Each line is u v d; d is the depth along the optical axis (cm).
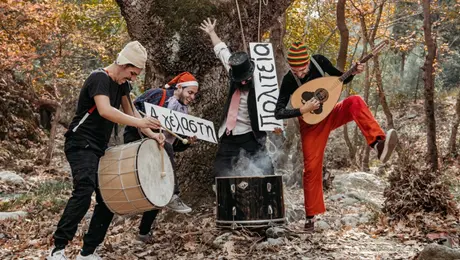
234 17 694
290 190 886
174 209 575
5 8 1450
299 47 576
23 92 1880
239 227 586
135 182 476
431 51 1024
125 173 478
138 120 489
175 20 679
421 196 671
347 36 911
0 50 1507
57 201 902
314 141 594
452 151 1664
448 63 2575
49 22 1612
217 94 703
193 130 607
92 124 491
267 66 614
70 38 1841
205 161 701
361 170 1603
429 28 1021
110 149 498
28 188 1191
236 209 574
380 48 575
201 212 677
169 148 581
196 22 676
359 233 621
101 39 1973
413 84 2652
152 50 692
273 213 578
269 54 620
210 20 681
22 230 698
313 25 1781
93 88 484
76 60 2069
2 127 1825
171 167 519
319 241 584
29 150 1872
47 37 1692
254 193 574
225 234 588
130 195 481
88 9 1928
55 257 480
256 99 604
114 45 1967
